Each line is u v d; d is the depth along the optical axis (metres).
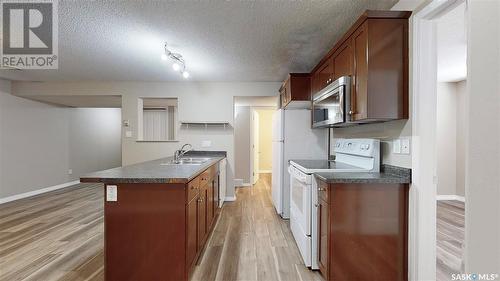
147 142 4.63
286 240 2.85
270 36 2.63
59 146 5.61
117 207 1.87
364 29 1.89
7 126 4.49
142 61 3.42
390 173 2.09
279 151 3.71
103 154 7.12
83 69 3.79
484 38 0.56
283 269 2.22
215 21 2.30
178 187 1.88
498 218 0.53
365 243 1.89
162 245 1.87
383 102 1.85
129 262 1.87
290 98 3.44
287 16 2.21
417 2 1.78
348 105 2.13
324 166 2.52
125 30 2.48
